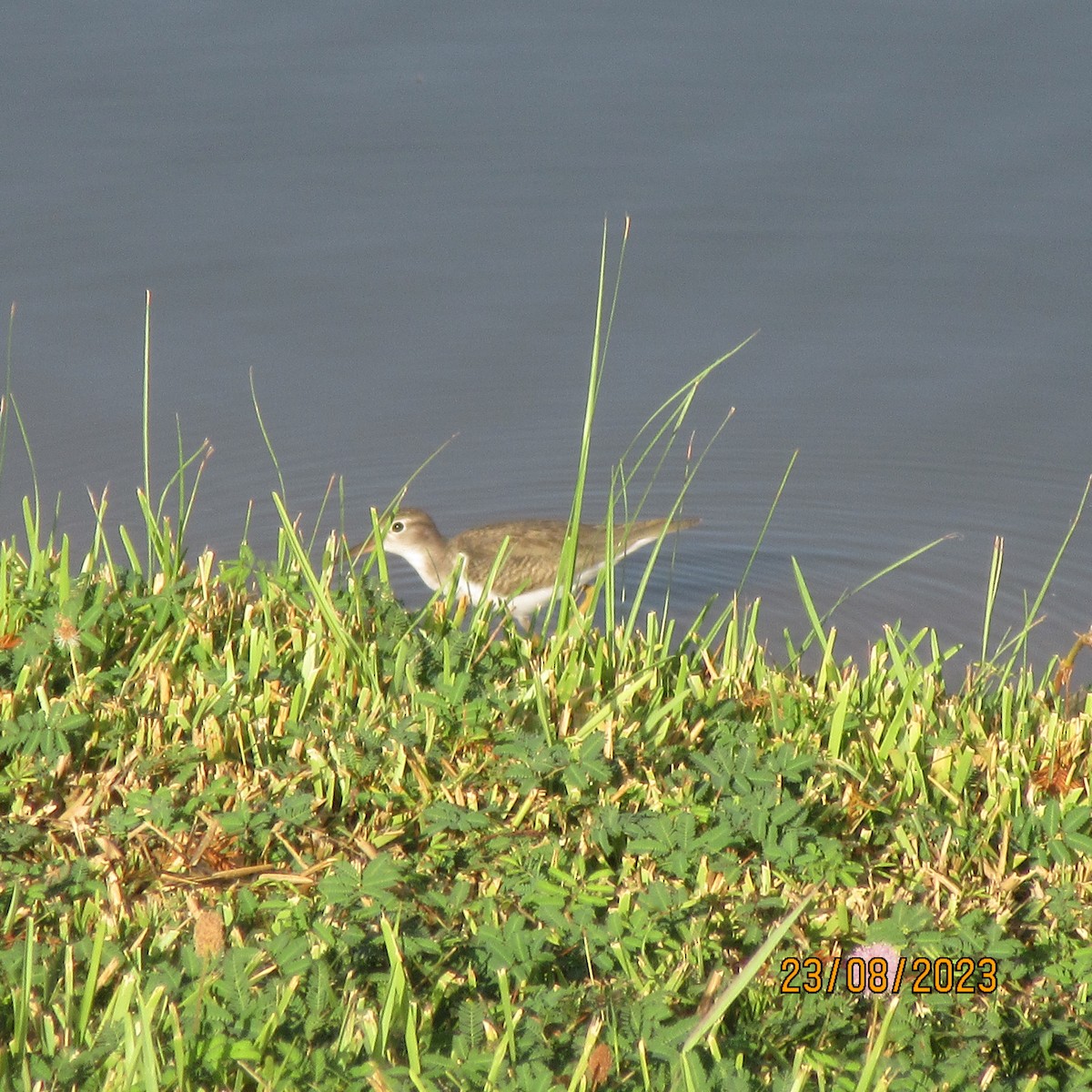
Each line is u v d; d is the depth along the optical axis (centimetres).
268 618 768
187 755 674
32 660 729
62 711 682
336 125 2177
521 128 2178
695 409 1683
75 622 741
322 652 758
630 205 2012
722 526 1518
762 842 622
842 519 1512
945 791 679
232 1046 491
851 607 1388
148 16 2456
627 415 1673
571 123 2188
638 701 748
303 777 669
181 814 641
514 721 715
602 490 1565
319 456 1609
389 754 678
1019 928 612
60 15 2456
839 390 1711
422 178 2070
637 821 631
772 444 1631
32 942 519
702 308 1841
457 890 585
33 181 2034
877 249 1925
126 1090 458
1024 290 1848
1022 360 1742
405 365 1739
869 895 612
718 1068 486
